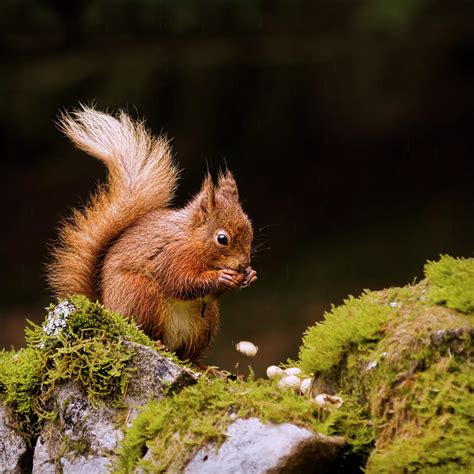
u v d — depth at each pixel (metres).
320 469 4.09
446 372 4.11
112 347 4.79
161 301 5.99
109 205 6.32
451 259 4.82
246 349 5.77
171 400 4.51
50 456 4.73
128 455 4.44
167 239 6.02
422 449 3.93
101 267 6.20
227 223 6.08
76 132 6.53
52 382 4.79
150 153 6.50
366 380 4.38
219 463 4.09
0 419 4.89
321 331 4.75
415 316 4.40
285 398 4.33
